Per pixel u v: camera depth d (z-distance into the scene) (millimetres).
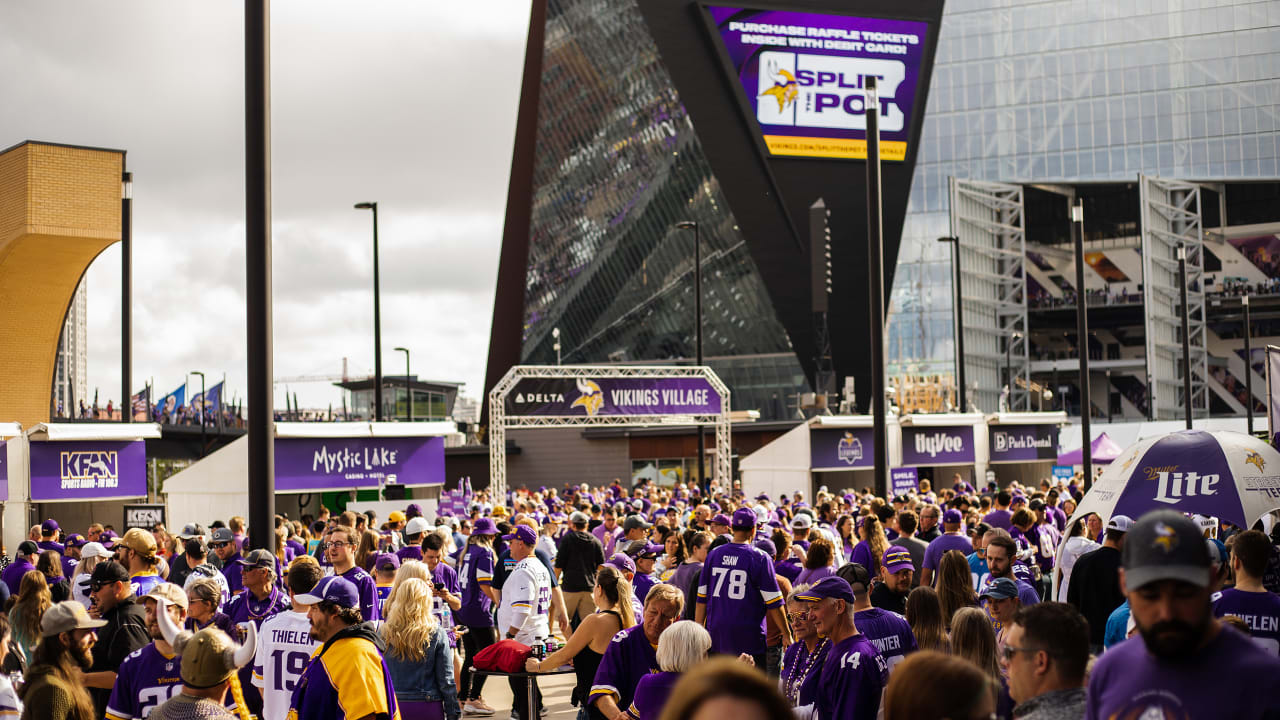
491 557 12602
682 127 77000
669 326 81250
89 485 23547
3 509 22766
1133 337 119375
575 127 83500
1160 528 3551
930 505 14898
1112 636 7078
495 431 31438
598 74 80312
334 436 24016
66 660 6305
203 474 24062
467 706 12570
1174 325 95562
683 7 75500
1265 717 3475
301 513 28266
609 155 81938
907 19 77562
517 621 10898
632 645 7664
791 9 76188
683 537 13609
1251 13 92750
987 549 8773
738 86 75812
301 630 7438
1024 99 93125
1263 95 92250
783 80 76438
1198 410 96438
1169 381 94312
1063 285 115938
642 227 81188
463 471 70375
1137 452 8695
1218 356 115125
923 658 2984
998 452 37094
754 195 76812
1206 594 3533
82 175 28906
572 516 14953
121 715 6961
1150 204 93062
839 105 77438
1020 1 94125
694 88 75812
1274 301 108188
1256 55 92500
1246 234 110125
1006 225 92438
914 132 78938
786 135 76812
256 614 8641
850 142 77688
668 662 6781
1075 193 105188
